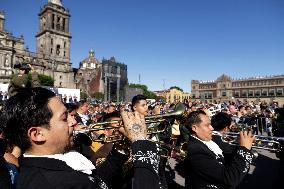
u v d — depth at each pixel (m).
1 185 1.54
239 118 13.17
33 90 1.65
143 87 97.38
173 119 3.24
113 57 49.50
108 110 12.54
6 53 81.50
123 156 2.52
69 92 27.61
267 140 3.80
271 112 13.73
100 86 102.56
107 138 2.68
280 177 5.84
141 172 1.83
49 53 92.56
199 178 3.08
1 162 1.63
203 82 99.81
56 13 94.62
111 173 2.45
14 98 1.59
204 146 3.17
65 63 96.38
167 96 102.81
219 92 93.94
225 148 3.83
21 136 1.55
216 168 2.92
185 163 3.41
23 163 1.51
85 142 2.91
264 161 9.73
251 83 87.12
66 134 1.65
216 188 2.96
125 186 2.50
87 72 115.56
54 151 1.61
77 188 1.45
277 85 81.12
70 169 1.53
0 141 1.62
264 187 7.04
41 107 1.55
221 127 4.92
